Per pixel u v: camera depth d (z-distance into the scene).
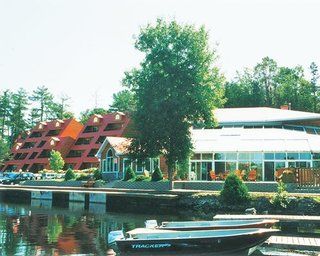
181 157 44.25
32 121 141.25
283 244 21.16
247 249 19.69
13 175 77.00
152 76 44.38
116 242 19.88
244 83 121.31
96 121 94.50
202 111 44.75
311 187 37.34
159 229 22.22
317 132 52.94
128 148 46.53
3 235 25.72
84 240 23.95
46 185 64.69
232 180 36.22
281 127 51.94
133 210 40.72
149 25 45.28
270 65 120.94
